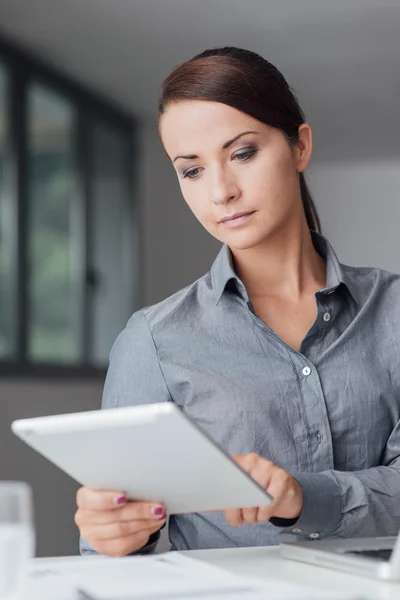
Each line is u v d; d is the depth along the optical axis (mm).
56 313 6172
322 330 1920
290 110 1860
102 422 1258
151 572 1344
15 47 5965
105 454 1356
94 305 6762
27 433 1378
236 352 1895
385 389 1907
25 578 1045
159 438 1257
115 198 7340
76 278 6535
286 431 1849
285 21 5742
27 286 5789
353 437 1876
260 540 1808
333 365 1890
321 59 6508
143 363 1927
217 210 1811
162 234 7930
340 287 1945
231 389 1869
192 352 1911
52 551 5609
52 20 5629
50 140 6301
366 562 1285
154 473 1382
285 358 1883
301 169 1934
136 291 7469
